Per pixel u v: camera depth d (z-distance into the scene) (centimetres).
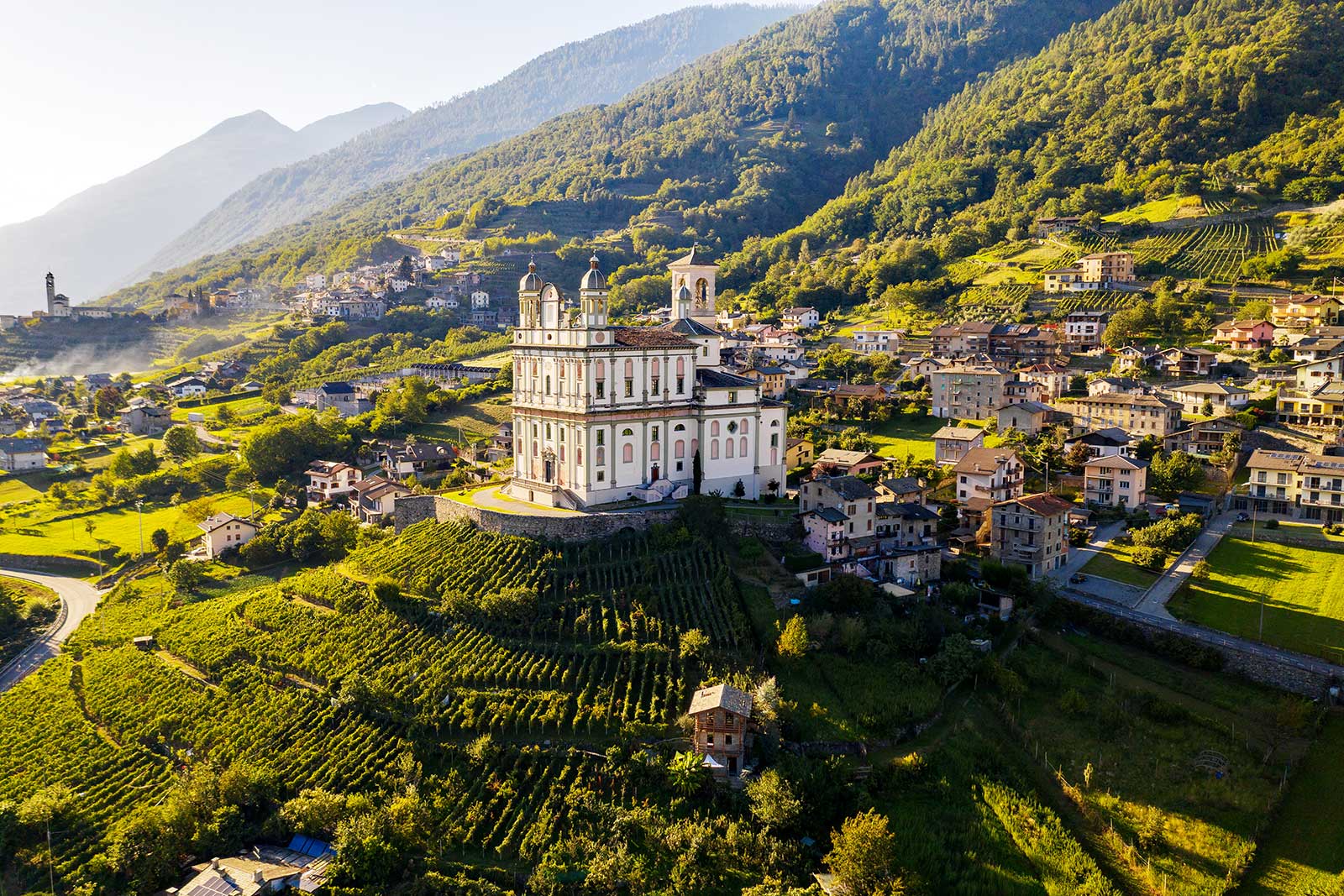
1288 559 13562
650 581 12406
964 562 13612
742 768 9819
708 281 17462
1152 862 8806
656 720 10331
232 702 12012
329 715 11262
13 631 16338
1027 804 9481
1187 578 13200
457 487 18275
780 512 14125
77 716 12594
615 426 13825
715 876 8850
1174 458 16250
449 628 12244
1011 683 10981
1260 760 9906
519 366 15125
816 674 11156
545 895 8769
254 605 14375
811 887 8512
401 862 9200
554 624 11831
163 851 9569
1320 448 16400
